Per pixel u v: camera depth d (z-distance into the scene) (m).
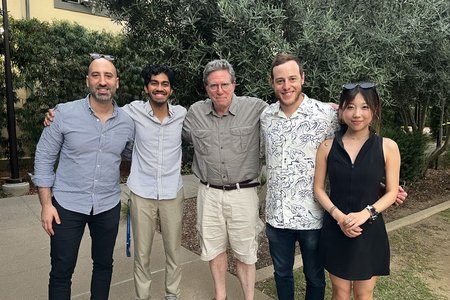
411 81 4.45
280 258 2.45
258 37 2.95
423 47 3.97
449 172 8.08
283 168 2.30
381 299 3.04
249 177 2.55
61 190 2.32
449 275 3.48
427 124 8.48
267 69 3.06
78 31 7.44
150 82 2.49
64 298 2.39
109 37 7.80
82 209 2.34
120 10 3.85
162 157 2.61
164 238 2.75
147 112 2.57
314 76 2.95
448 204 5.70
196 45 3.33
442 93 4.77
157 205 2.68
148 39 3.74
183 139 2.72
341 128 2.21
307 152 2.26
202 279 3.34
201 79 3.55
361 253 2.04
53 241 2.34
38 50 7.05
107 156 2.38
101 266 2.56
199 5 3.16
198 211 2.67
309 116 2.25
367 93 2.02
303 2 3.17
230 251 3.87
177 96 3.75
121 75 7.70
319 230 2.32
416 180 7.05
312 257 2.37
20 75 7.03
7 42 6.05
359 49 3.10
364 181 2.04
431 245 4.17
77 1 8.50
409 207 5.63
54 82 7.36
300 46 2.97
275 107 2.36
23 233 4.46
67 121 2.27
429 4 3.53
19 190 6.19
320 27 2.94
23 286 3.21
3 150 7.41
